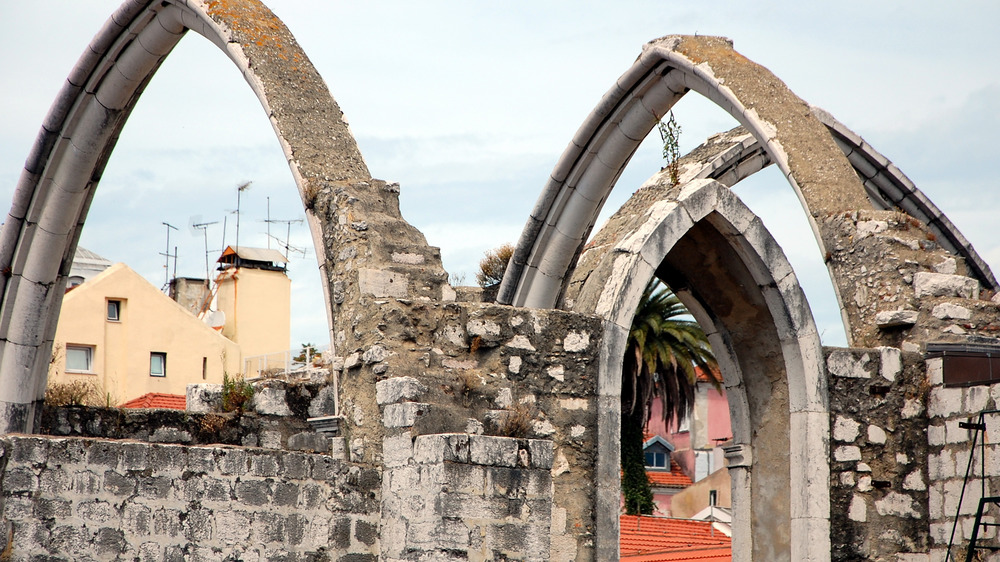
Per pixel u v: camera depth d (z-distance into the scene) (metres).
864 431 16.72
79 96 21.14
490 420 14.27
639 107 23.61
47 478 12.78
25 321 21.84
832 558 16.27
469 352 14.63
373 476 14.04
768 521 16.84
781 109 20.69
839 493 16.47
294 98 17.89
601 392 15.18
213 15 19.05
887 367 16.95
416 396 13.85
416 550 13.22
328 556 13.73
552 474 14.77
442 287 14.86
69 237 22.16
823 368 16.62
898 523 16.66
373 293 14.50
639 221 16.31
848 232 18.48
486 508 13.09
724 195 16.23
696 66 21.72
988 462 16.02
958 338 17.17
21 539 12.59
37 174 21.55
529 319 14.98
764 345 17.02
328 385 19.20
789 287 16.55
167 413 18.72
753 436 17.16
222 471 13.45
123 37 20.53
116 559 12.91
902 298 17.62
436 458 13.10
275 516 13.58
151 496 13.14
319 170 16.59
